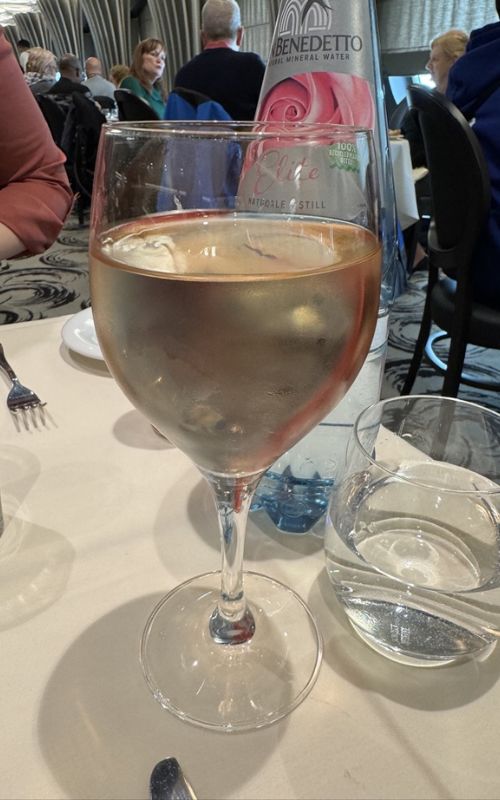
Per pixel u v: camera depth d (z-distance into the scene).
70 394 0.51
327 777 0.24
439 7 4.74
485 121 1.14
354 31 0.36
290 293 0.20
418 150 2.70
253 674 0.28
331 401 0.24
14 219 0.97
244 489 0.27
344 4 0.36
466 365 1.91
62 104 4.17
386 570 0.30
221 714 0.26
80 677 0.28
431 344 2.02
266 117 0.39
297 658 0.29
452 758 0.25
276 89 0.38
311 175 0.24
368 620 0.29
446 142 1.08
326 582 0.34
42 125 1.04
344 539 0.30
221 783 0.24
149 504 0.39
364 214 0.25
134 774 0.24
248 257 0.22
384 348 0.39
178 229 0.24
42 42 10.94
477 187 1.06
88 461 0.43
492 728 0.26
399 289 0.49
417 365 1.61
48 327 0.64
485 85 1.17
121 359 0.22
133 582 0.34
